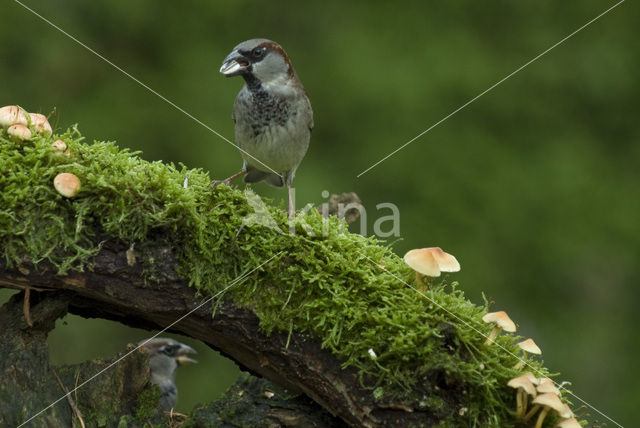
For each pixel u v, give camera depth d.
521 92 14.36
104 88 13.50
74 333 11.07
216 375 11.55
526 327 13.09
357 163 13.53
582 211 13.37
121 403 4.76
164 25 14.13
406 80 13.87
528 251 13.15
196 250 4.35
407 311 4.37
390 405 4.25
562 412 4.13
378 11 14.90
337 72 14.03
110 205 4.23
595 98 14.55
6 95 13.04
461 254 12.76
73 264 4.21
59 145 4.38
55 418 4.36
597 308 13.52
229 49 14.21
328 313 4.34
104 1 13.76
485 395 4.26
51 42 13.55
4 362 4.29
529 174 13.60
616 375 12.76
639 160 14.17
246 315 4.39
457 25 14.90
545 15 15.12
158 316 4.60
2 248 4.13
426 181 13.41
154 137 13.16
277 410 4.91
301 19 14.73
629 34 15.02
